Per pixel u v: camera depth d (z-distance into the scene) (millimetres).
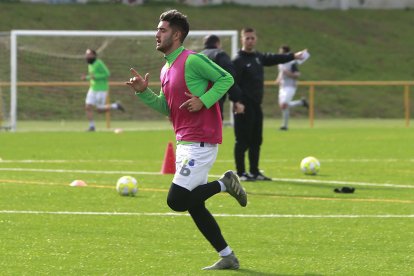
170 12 19141
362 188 33125
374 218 26203
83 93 80375
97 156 45750
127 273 19188
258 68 34281
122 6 102812
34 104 79062
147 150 49438
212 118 19016
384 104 91000
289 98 65938
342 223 25359
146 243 22344
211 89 18688
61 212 26828
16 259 20453
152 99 19531
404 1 119000
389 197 30703
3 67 79562
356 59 100250
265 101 88000
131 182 30516
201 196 18969
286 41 100938
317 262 20391
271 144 53500
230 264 19531
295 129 67250
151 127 70938
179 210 19047
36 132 63594
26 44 80250
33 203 28578
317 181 35344
